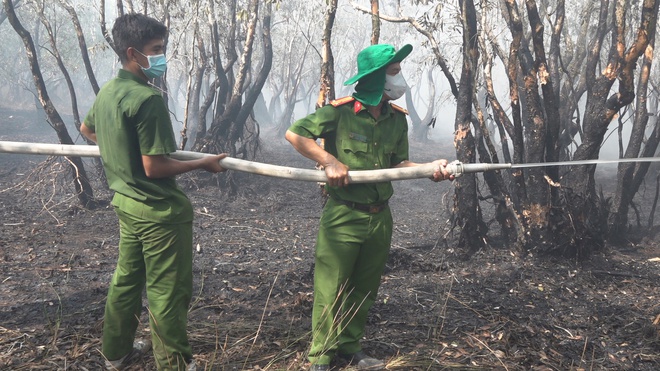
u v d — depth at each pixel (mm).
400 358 3504
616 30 5977
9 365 3338
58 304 4406
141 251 3059
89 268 5402
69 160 8055
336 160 3080
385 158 3240
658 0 5762
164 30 2996
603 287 5297
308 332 3723
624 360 3771
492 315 4418
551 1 9922
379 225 3250
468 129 6023
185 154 3131
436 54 6512
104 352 3246
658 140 7066
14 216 7641
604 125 6223
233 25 11242
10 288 4773
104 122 2930
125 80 2947
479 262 5824
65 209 8156
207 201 9227
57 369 3297
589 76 6621
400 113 3320
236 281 5074
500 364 3578
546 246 5910
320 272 3293
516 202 6488
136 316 3197
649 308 4750
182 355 3055
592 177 6469
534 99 5852
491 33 7254
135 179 2912
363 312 3453
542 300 4891
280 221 8023
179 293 3010
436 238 7016
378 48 3102
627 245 6953
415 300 4719
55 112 8117
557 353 3783
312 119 3125
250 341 3740
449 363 3559
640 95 7043
